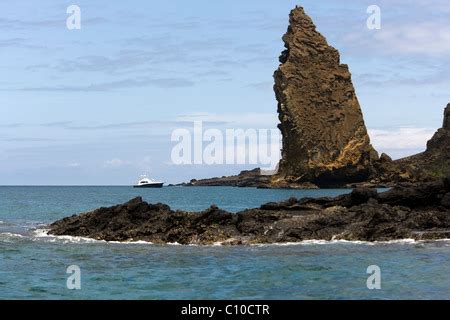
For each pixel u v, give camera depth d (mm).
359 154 189750
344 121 192750
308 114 191250
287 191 177375
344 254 39344
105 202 125688
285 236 44938
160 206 50781
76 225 51562
